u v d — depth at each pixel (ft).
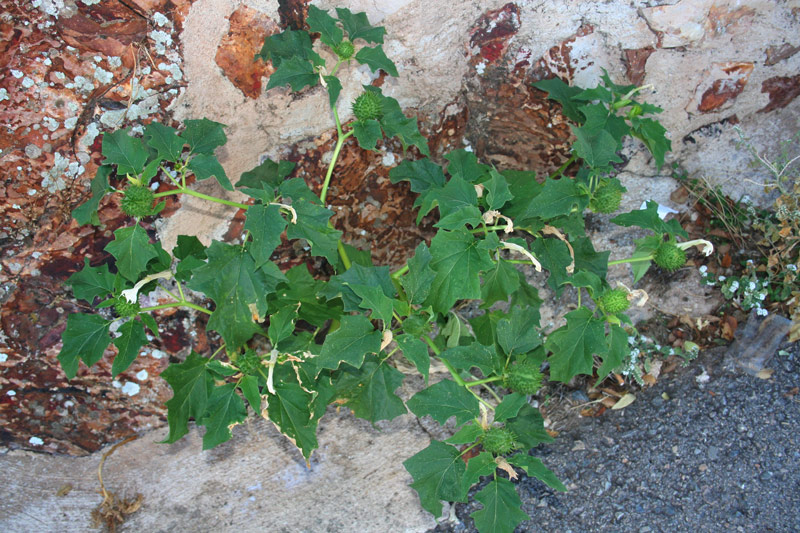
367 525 3.12
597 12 3.28
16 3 2.69
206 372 2.84
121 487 3.16
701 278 3.75
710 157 3.74
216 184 3.14
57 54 2.76
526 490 3.28
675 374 3.61
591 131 3.08
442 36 3.26
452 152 3.24
